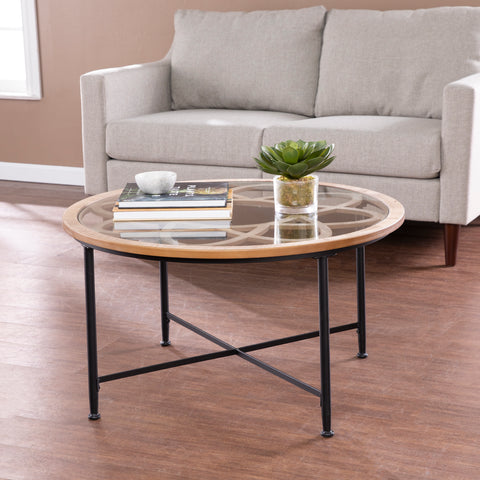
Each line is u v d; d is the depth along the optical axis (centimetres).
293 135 345
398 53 378
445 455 191
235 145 356
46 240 377
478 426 204
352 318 277
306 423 207
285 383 230
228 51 412
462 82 316
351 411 213
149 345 259
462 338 259
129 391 227
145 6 466
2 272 332
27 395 226
